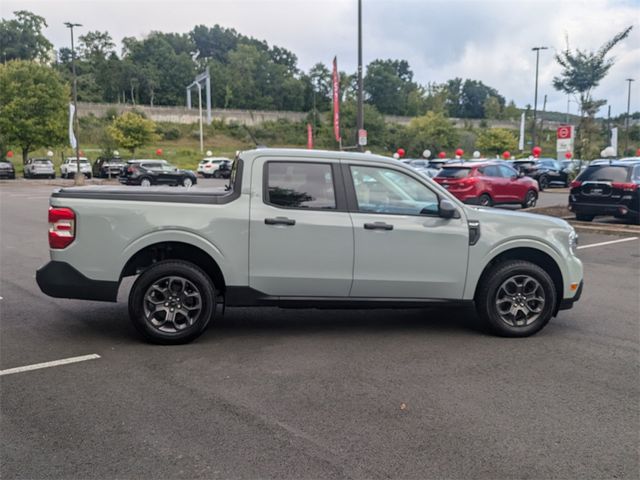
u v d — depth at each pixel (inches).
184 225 210.1
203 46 6279.5
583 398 169.0
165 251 221.5
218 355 203.5
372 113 3289.9
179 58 4997.5
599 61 753.6
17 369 188.7
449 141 3127.5
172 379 180.7
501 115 4788.4
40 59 4571.9
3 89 1894.7
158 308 211.3
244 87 4958.2
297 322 247.4
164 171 1300.4
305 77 5113.2
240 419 152.6
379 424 150.5
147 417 153.4
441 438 143.2
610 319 257.9
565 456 135.3
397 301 223.1
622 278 345.7
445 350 212.2
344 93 3599.9
